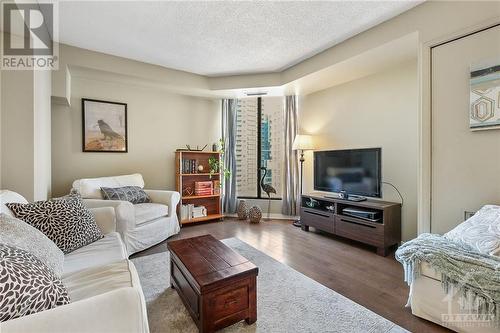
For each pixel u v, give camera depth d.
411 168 2.91
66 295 0.87
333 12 2.28
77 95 3.44
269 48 3.02
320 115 4.07
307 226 3.66
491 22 1.81
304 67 3.38
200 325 1.40
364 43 2.62
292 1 2.12
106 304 0.75
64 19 2.40
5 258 0.77
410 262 1.65
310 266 2.42
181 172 4.04
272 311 1.68
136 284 1.17
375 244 2.77
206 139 4.62
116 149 3.73
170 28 2.56
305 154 4.34
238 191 4.80
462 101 1.98
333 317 1.62
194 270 1.51
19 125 2.17
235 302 1.49
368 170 3.05
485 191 1.88
